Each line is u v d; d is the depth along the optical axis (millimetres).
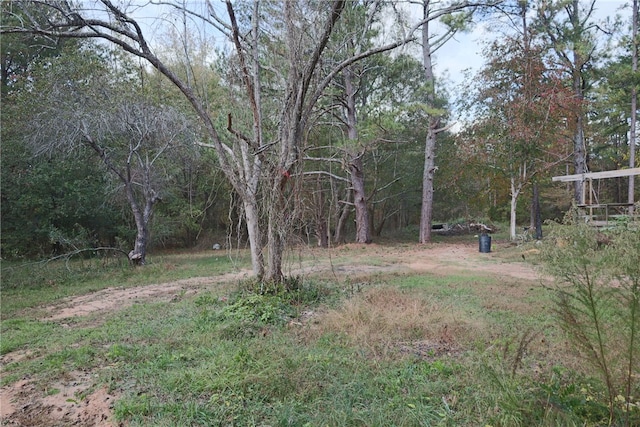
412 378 3424
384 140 14391
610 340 2281
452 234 25875
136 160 13234
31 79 13328
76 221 15320
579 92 16156
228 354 4086
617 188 25062
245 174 7176
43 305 7539
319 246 17375
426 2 9969
